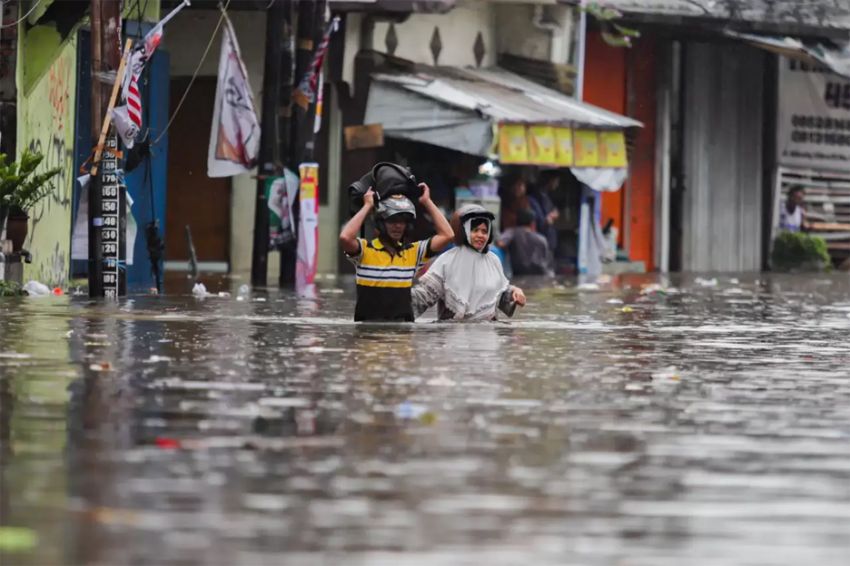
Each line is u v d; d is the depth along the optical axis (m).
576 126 65.25
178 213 63.09
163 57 49.91
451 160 65.44
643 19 72.19
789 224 85.56
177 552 10.87
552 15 70.25
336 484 13.14
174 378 20.08
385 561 10.71
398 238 29.94
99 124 38.38
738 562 10.85
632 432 16.17
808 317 36.94
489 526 11.78
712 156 82.62
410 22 65.81
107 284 38.97
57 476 13.32
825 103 86.50
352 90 63.47
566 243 71.62
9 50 41.59
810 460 14.67
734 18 74.38
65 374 20.38
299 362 22.28
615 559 10.87
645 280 62.47
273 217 51.28
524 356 23.95
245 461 14.09
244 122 48.72
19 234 40.59
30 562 10.58
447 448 14.95
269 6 50.97
